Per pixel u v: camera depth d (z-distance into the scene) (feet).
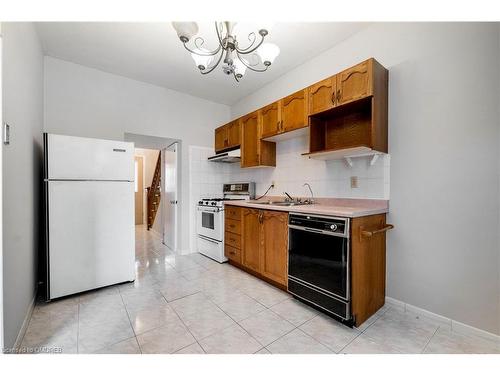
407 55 6.30
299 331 5.47
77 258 7.23
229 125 11.83
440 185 5.74
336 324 5.77
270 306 6.66
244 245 9.27
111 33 7.36
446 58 5.62
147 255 11.83
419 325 5.69
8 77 4.56
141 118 10.77
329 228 5.94
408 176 6.30
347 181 7.73
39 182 7.48
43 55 8.45
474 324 5.25
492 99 4.99
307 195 9.10
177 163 12.21
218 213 10.64
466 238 5.35
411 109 6.23
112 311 6.37
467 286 5.34
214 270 9.65
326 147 8.18
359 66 6.32
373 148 6.15
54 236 6.88
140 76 10.28
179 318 6.03
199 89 11.67
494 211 4.99
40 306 6.61
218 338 5.20
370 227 6.12
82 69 9.32
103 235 7.72
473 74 5.23
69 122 9.01
